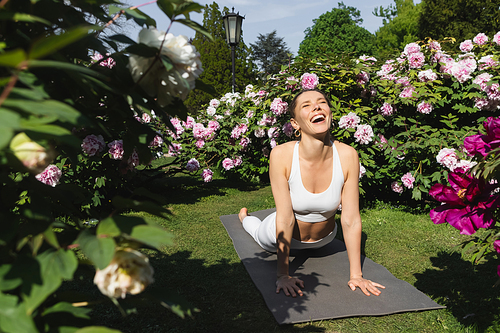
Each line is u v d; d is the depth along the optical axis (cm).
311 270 296
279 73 521
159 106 105
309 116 245
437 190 162
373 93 480
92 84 87
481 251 193
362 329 212
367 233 393
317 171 261
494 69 465
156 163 916
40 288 62
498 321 215
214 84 3086
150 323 218
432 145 447
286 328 214
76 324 80
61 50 94
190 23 91
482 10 2381
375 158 516
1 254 77
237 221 447
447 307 236
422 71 480
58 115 57
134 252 74
